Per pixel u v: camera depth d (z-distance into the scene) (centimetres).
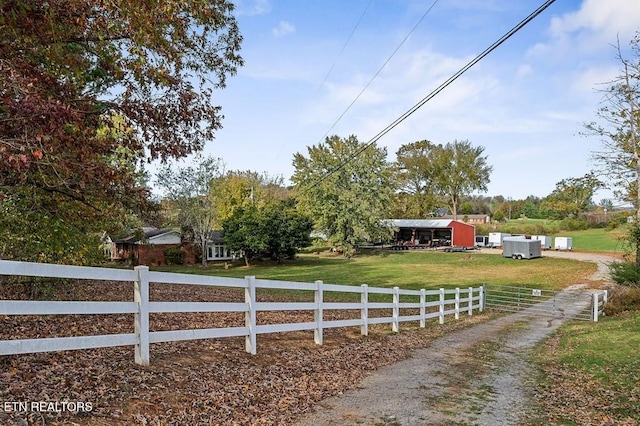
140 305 555
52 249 913
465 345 1168
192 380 563
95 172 725
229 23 1077
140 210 1038
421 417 566
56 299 1047
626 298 1845
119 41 766
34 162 554
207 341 773
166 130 825
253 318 735
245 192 5188
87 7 636
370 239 5609
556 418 607
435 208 7838
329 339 1002
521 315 1981
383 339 1103
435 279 3306
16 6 553
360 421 538
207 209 4244
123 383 500
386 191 5500
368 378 743
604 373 873
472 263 4425
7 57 588
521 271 3791
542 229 7212
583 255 5006
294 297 2112
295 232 4381
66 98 644
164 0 668
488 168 7412
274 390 607
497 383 781
